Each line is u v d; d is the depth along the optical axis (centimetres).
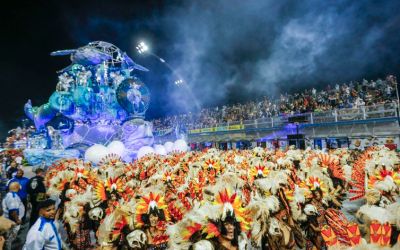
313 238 548
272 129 2981
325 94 3206
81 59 2772
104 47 2919
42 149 2628
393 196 539
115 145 2172
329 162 948
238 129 3372
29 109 3158
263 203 516
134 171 1246
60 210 809
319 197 600
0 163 2105
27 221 984
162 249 466
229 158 1421
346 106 2758
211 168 1065
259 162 1071
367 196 544
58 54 2822
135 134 2506
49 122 3055
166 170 1055
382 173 563
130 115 2642
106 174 1106
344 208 984
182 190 796
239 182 748
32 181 820
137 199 491
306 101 3138
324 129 2530
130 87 2598
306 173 827
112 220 443
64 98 2661
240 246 383
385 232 318
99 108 2812
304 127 2680
